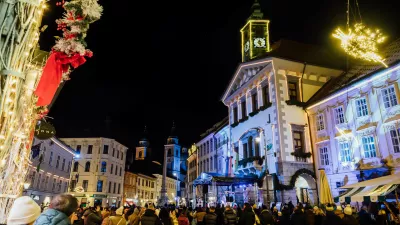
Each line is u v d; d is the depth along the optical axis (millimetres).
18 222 2537
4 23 2605
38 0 2875
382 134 19281
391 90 19078
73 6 3555
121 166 61281
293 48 31219
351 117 21797
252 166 27078
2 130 2637
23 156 3248
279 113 25625
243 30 36156
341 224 8070
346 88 22094
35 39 3146
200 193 35625
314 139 25312
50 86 3518
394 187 11039
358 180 20453
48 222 2611
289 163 24297
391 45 22734
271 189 24281
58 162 36188
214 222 11531
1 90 2586
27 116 3264
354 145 21297
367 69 22656
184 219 13047
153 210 9539
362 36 17078
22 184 3334
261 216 12102
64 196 2941
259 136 27953
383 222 11945
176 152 106312
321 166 24234
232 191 29188
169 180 93438
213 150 44375
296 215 10898
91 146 54531
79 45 3531
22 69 2834
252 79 30359
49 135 7777
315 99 26125
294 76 27406
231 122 35500
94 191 51531
